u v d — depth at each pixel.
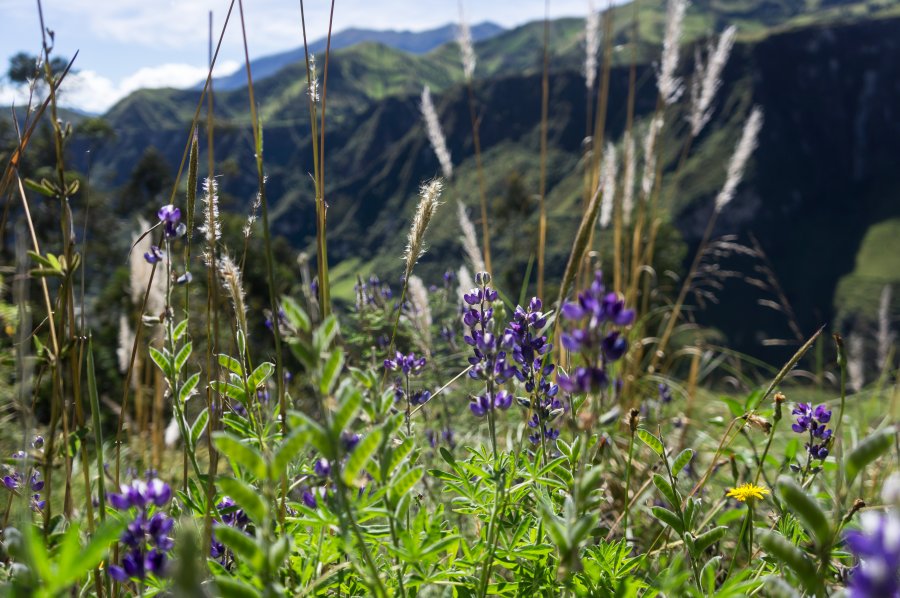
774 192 133.12
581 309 1.14
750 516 1.90
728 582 1.46
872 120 140.12
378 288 4.02
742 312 115.25
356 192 166.50
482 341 1.77
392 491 1.29
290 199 177.88
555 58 164.88
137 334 1.93
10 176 1.99
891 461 3.02
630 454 1.85
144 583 1.29
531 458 2.10
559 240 71.12
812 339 2.05
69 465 1.80
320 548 1.50
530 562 1.66
